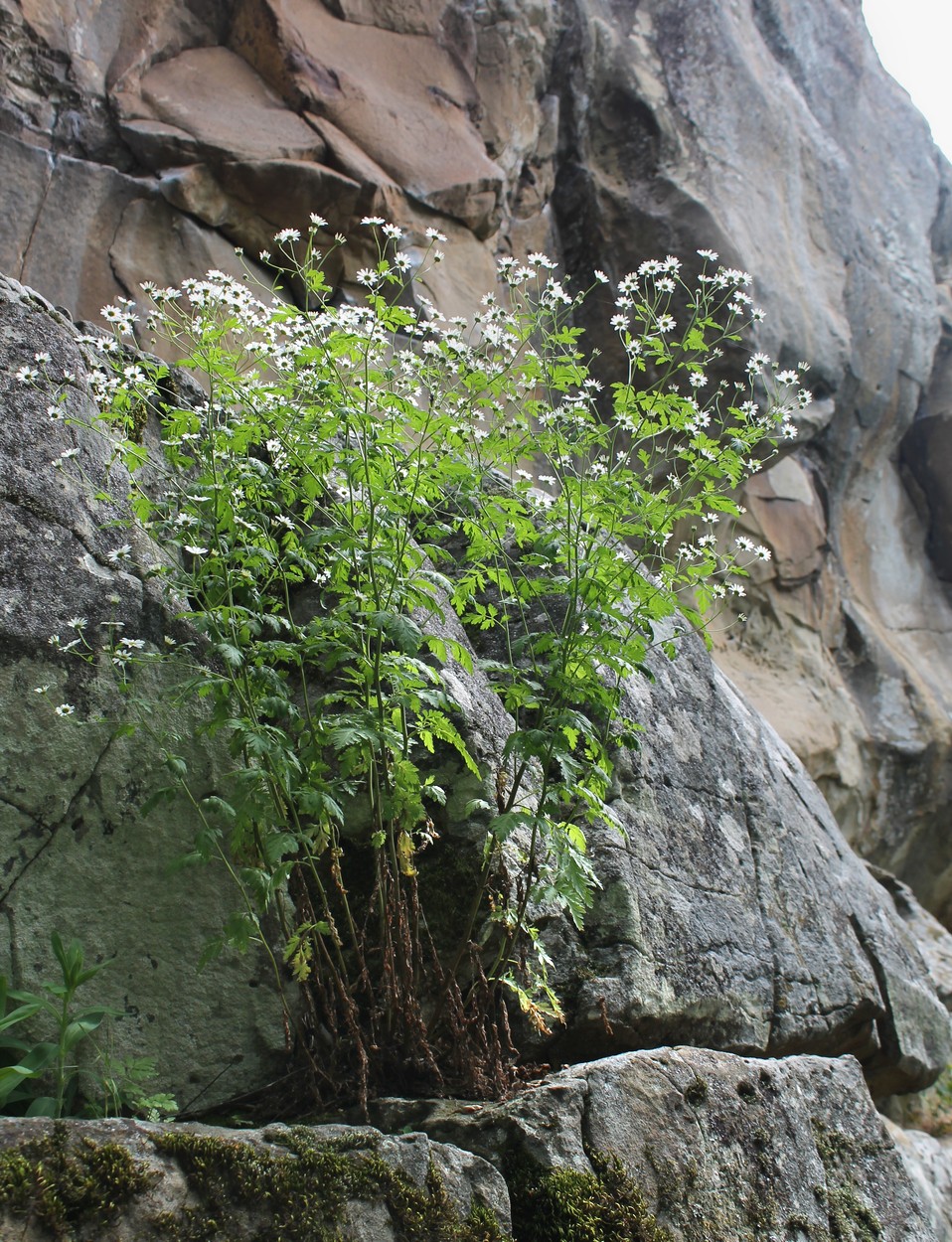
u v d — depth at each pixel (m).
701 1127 2.83
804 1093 3.29
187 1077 2.58
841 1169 3.23
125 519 2.91
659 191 8.35
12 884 2.48
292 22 6.86
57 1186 1.85
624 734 2.85
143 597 2.83
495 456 2.81
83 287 5.73
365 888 2.96
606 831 3.39
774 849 4.20
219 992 2.67
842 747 8.80
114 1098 2.39
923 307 10.03
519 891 2.80
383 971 2.71
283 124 6.48
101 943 2.55
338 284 6.47
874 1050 4.43
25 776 2.54
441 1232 2.19
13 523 2.67
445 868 3.02
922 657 9.89
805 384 8.80
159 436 3.26
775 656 8.97
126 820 2.66
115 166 6.07
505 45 7.90
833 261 9.48
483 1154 2.46
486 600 3.78
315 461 2.71
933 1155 4.51
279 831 2.57
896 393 9.80
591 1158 2.53
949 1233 4.14
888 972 4.54
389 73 7.30
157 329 2.64
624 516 2.80
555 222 8.45
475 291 6.98
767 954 3.79
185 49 6.68
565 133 8.48
